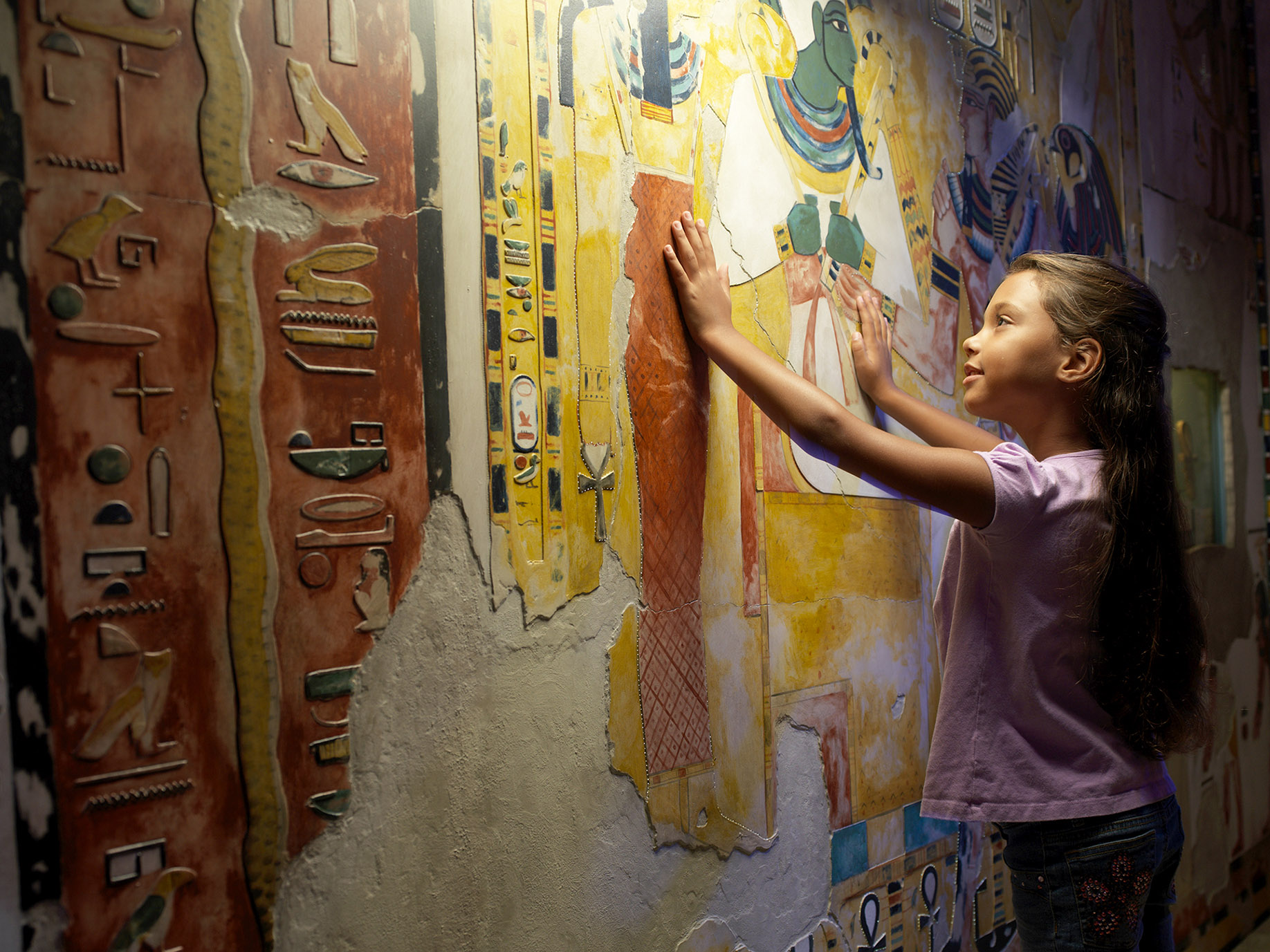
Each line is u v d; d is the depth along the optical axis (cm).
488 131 100
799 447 140
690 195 124
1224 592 264
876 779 151
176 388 77
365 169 90
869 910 148
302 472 84
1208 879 246
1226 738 260
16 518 70
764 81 136
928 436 148
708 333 119
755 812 129
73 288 73
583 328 109
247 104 82
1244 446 281
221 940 78
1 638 69
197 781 77
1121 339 114
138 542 75
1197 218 263
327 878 84
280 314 83
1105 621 106
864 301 153
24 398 70
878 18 158
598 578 110
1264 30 296
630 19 117
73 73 73
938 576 168
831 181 148
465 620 96
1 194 70
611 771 110
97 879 72
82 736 72
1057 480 108
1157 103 246
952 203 175
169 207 77
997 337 122
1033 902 111
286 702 83
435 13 96
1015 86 194
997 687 112
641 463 116
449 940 93
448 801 94
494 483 99
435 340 95
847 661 147
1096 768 107
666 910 116
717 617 125
